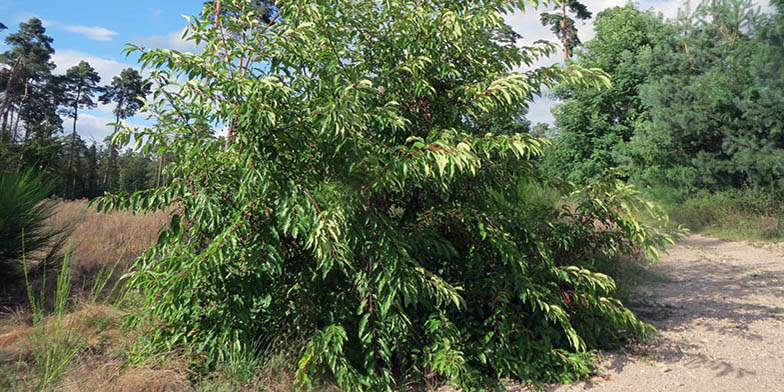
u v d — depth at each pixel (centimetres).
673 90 1764
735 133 1655
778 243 1271
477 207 448
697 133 1712
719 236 1455
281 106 344
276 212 356
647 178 1906
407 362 416
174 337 374
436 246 404
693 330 547
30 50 5212
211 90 356
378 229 371
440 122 429
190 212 366
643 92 1856
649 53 1897
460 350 404
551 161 2253
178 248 398
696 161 1742
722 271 912
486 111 427
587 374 425
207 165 378
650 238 477
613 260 791
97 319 436
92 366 363
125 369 354
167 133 369
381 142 397
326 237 328
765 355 468
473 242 442
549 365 429
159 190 362
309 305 390
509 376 429
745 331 542
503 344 420
